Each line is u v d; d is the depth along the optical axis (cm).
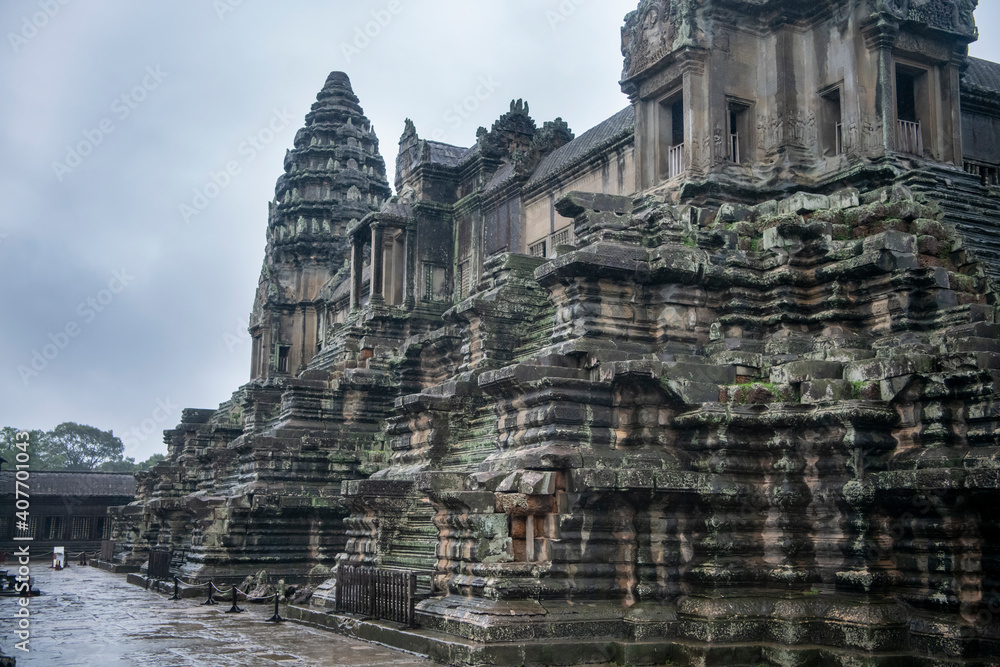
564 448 2030
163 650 2088
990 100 2955
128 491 7625
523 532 2041
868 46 2547
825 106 2661
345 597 2403
